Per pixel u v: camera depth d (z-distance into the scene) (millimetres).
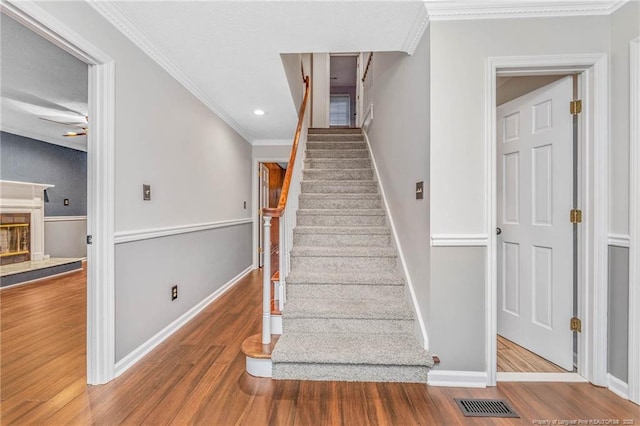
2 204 5012
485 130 1960
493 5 1894
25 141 5516
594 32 1916
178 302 2855
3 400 1779
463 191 1969
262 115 4008
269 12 1932
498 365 2184
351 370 1986
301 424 1600
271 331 2346
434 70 1963
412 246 2357
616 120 1876
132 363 2182
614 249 1901
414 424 1605
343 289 2496
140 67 2268
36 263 5219
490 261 1966
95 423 1595
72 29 1687
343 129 5305
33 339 2629
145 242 2352
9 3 1392
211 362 2221
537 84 2402
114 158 1987
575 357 2168
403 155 2617
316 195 3527
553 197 2197
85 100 3643
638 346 1774
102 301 1933
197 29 2109
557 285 2176
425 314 2068
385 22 2043
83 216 6730
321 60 6461
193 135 3145
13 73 2943
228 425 1586
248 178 5246
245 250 5105
